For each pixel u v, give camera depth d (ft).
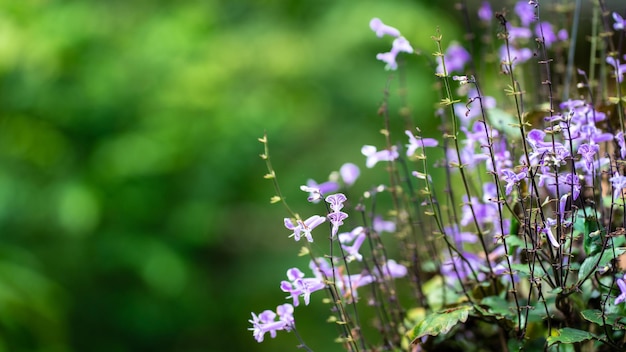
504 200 4.03
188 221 14.67
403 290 5.92
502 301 4.43
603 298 4.16
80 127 14.47
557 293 4.14
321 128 16.08
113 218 14.38
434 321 4.23
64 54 14.03
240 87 15.40
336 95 16.16
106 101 14.37
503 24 4.10
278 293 15.93
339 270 4.79
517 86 4.54
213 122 14.74
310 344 14.97
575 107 4.65
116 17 15.57
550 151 3.94
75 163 14.39
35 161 14.08
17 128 14.01
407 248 5.33
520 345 4.28
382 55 5.02
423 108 14.70
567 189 4.41
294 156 16.01
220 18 16.97
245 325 15.80
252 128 14.87
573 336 3.92
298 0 17.16
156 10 16.16
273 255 16.26
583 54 6.58
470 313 4.39
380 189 5.08
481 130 4.73
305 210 15.55
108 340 14.92
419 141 4.69
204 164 14.85
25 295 11.18
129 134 14.35
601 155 5.07
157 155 14.03
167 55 14.92
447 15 15.83
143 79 14.78
